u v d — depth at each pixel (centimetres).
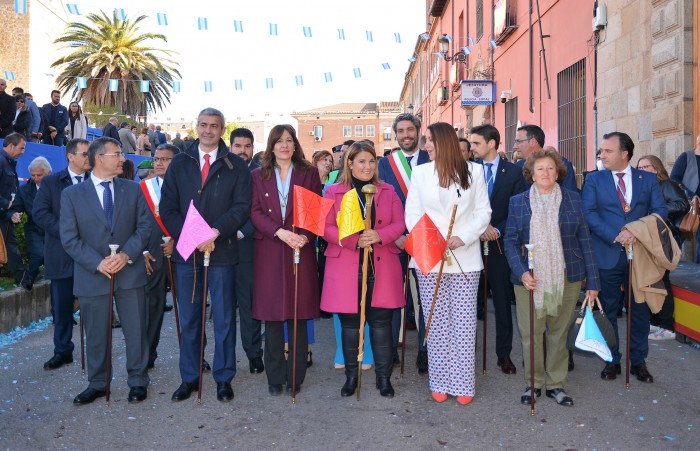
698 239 717
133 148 1655
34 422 412
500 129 1511
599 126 948
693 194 678
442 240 431
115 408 439
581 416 415
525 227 442
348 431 394
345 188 470
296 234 447
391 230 451
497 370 526
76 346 617
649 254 475
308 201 445
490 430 393
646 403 438
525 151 559
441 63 2444
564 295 439
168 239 502
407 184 533
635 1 838
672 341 611
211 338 640
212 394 470
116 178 467
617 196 493
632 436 381
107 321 454
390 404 444
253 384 495
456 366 440
